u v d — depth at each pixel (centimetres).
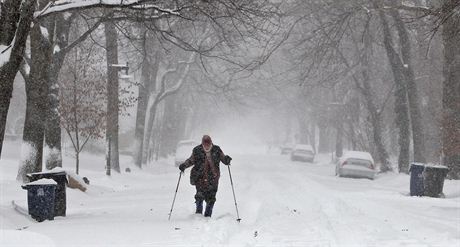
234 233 2809
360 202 4666
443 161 6869
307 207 4262
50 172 3797
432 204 4847
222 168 11338
